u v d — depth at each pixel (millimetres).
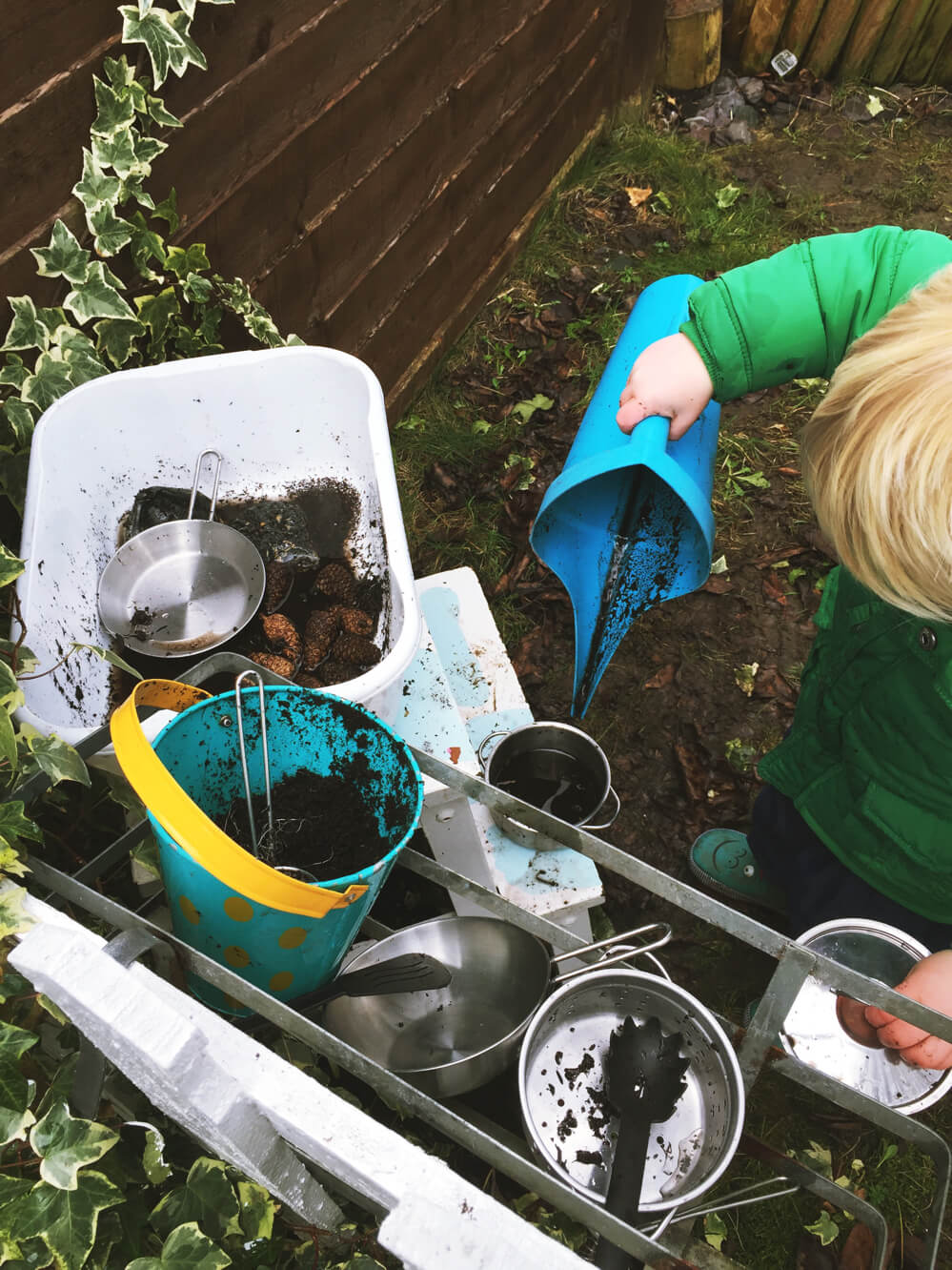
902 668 1275
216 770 985
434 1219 721
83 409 1300
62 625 1206
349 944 1004
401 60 2027
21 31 1143
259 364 1392
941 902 1442
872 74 3730
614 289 2957
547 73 2779
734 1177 1552
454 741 1464
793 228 3246
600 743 2094
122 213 1408
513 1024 1229
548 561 1429
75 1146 892
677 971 1802
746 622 2293
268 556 1421
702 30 3473
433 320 2617
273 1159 864
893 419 857
